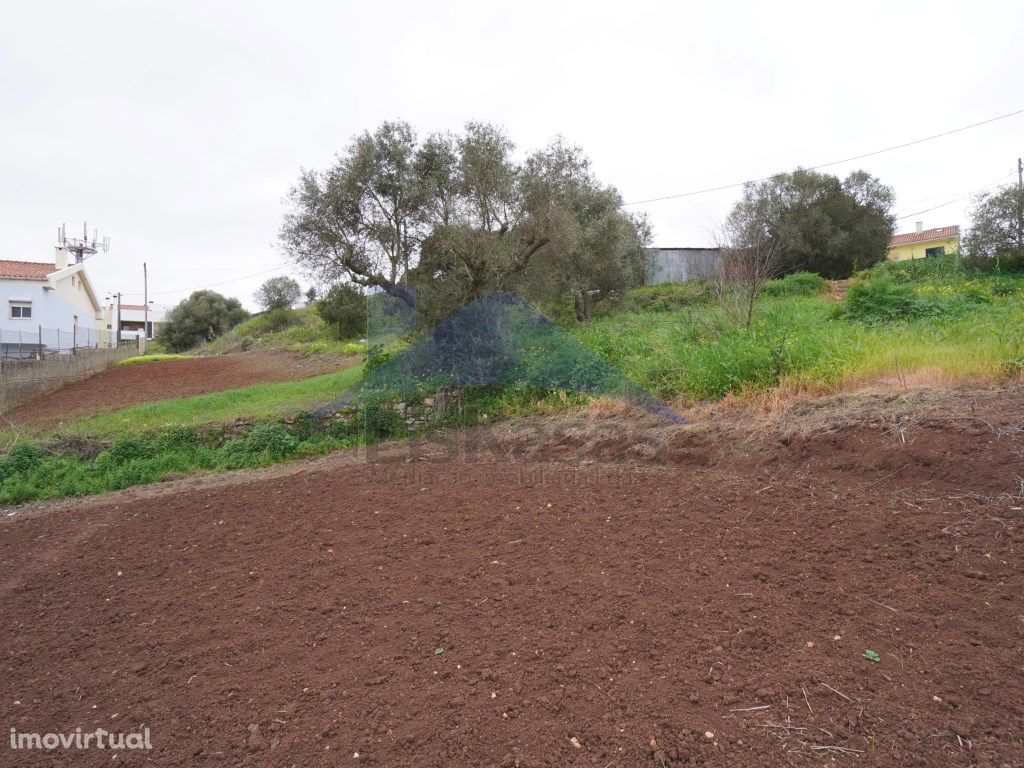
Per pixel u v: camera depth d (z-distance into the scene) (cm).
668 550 329
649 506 401
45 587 398
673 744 192
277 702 238
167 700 250
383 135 1095
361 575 349
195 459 829
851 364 547
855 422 434
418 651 263
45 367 1545
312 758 204
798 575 285
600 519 388
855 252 2088
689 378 650
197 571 391
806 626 246
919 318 835
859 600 259
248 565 388
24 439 935
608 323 1227
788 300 1353
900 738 185
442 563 352
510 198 1073
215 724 229
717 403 585
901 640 231
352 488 548
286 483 604
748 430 499
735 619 257
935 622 238
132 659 288
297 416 910
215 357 2464
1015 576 257
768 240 1082
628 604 279
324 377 1426
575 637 258
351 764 199
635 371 737
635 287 2128
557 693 222
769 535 329
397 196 1066
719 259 1058
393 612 301
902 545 296
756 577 289
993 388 431
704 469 473
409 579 336
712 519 363
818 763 179
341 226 1091
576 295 1484
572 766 188
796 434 456
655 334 887
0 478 782
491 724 210
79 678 277
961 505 319
